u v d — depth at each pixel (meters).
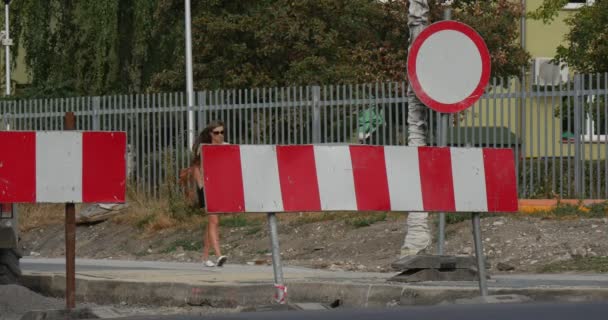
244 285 17.25
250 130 30.69
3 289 16.95
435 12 43.97
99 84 47.59
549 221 24.34
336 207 13.05
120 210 31.64
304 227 27.47
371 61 43.66
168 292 17.89
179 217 30.12
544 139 27.67
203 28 44.56
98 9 47.38
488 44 43.84
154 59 47.69
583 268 20.34
